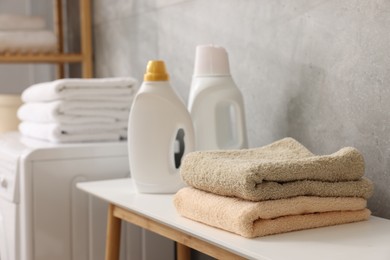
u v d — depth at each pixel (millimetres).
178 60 2002
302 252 985
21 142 1923
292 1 1507
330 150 1425
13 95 2398
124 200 1420
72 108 1868
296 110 1520
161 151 1477
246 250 997
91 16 2643
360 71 1330
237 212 1080
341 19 1370
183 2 1952
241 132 1527
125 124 1948
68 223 1774
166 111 1474
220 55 1521
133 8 2271
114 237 1526
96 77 2637
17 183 1732
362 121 1333
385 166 1288
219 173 1141
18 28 2537
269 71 1602
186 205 1213
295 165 1122
